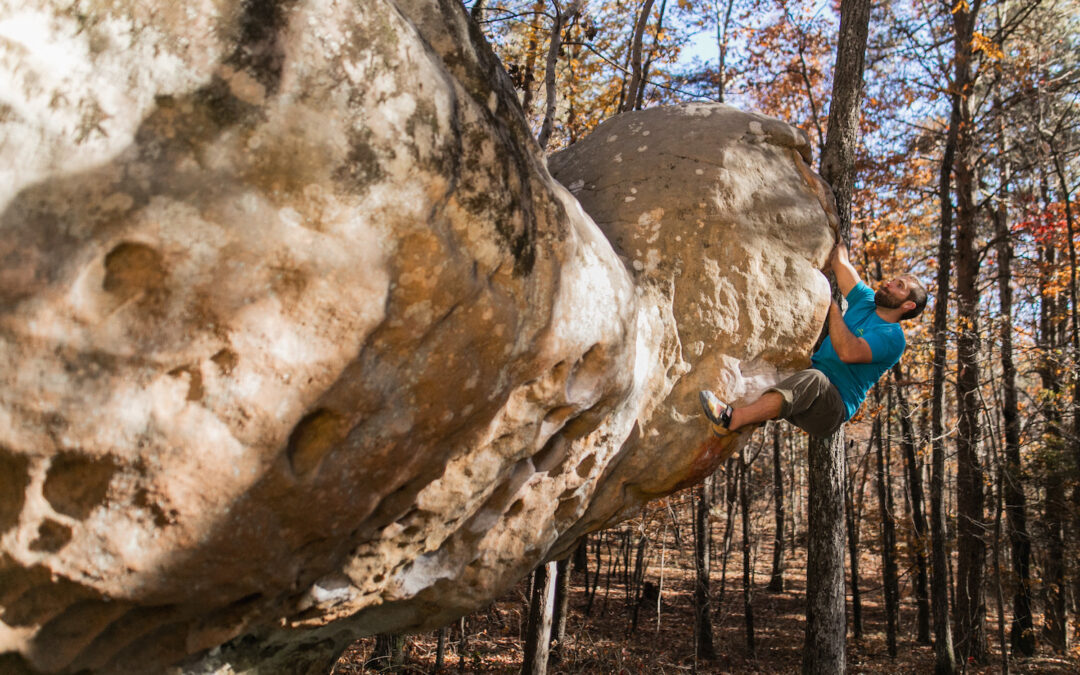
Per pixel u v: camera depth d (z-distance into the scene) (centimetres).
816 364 459
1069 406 1437
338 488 276
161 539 242
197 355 231
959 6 1432
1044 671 1548
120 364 220
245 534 258
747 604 1700
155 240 219
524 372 317
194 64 224
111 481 229
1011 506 1516
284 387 246
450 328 281
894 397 1761
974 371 1466
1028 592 1614
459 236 272
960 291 1568
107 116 215
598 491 425
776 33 1697
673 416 413
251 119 229
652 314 402
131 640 277
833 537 948
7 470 220
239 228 229
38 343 207
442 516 336
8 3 206
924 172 1812
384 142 249
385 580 346
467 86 292
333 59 242
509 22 1208
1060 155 1481
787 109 1888
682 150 441
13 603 238
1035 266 1650
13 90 204
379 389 270
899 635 1995
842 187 943
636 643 1672
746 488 1808
